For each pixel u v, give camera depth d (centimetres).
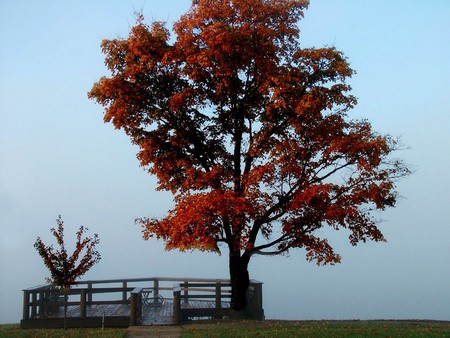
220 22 2048
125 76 2109
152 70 2119
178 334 1792
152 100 2170
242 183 2081
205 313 2430
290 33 2145
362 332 1653
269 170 1989
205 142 2264
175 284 2311
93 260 2108
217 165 2138
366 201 1988
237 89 2173
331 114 2128
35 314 2275
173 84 2161
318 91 2025
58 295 2586
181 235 2016
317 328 1783
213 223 2020
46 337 1786
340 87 2091
